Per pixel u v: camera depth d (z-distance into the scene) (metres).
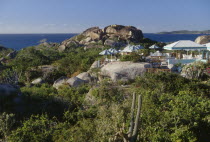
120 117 7.22
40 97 11.33
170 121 7.33
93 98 11.10
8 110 10.04
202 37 53.44
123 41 60.66
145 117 7.62
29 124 7.77
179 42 21.11
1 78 20.55
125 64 17.66
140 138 6.70
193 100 8.81
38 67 25.94
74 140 6.76
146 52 26.59
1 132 8.59
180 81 12.01
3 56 45.31
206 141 7.30
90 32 65.50
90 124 7.43
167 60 22.48
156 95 9.62
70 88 14.29
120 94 10.83
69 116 9.77
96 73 17.64
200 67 15.89
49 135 7.38
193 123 7.43
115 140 5.89
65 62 27.16
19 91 11.56
